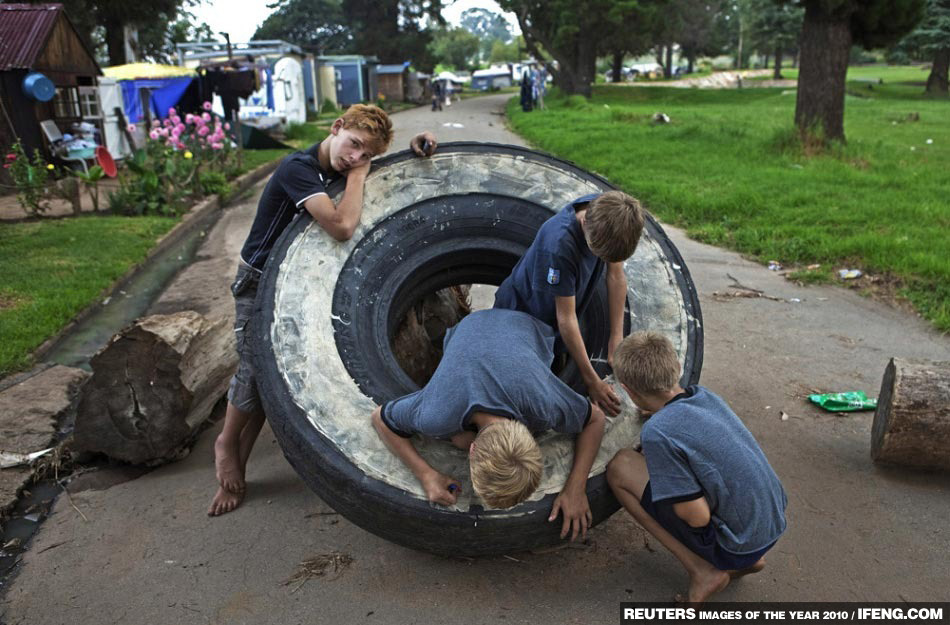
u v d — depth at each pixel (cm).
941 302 596
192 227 1031
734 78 5978
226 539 318
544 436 290
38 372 490
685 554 270
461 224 362
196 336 385
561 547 310
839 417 422
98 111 1589
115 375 368
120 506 348
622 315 329
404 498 273
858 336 542
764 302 619
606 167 1283
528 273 293
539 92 3170
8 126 1314
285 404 290
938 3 3784
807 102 1355
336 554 306
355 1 5875
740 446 254
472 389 256
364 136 327
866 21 1292
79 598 283
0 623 271
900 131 1984
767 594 280
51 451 388
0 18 1411
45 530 330
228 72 1928
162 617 272
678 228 903
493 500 237
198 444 406
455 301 465
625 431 303
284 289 314
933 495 344
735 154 1383
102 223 964
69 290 657
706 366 491
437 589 285
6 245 823
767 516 254
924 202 936
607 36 3619
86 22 2438
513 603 277
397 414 276
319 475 282
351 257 336
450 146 370
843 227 823
